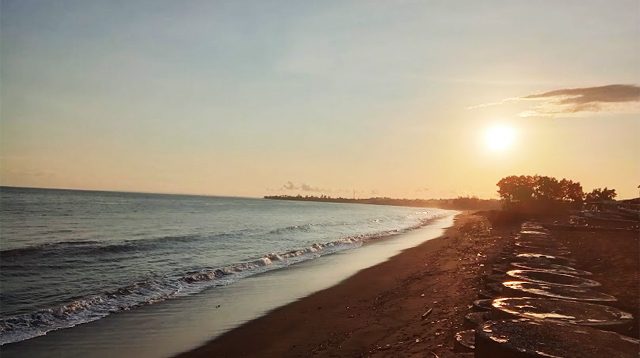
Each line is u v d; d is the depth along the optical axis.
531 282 7.77
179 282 15.77
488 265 15.81
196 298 13.45
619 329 5.10
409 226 57.97
